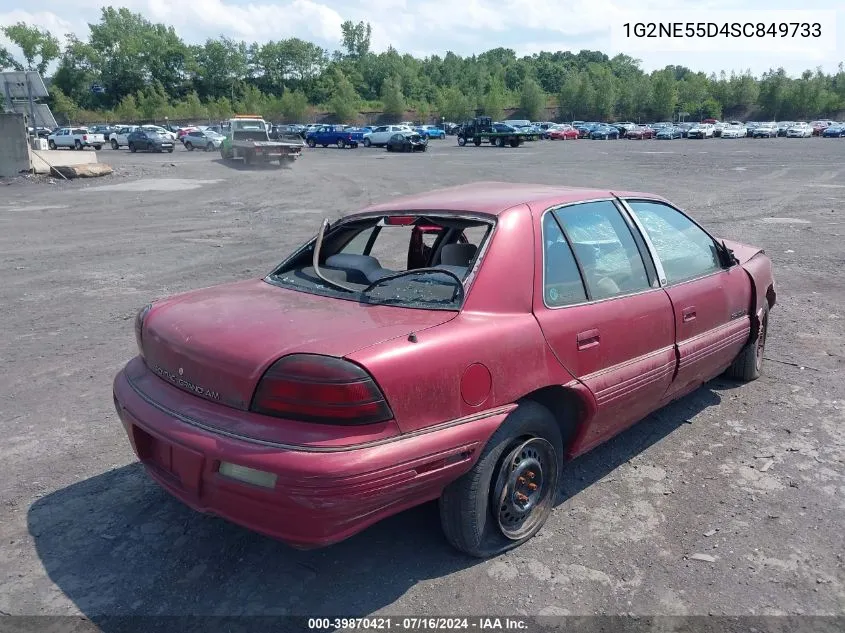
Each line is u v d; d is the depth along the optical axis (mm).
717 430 4723
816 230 13688
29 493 3984
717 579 3148
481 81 147625
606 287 3768
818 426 4750
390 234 5309
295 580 3189
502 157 42406
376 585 3145
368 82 154250
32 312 8133
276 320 3086
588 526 3592
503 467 3234
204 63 142250
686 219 4738
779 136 80188
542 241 3518
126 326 7539
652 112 124750
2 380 5859
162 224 15562
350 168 33438
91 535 3562
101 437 4738
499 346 3096
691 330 4309
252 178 27578
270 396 2721
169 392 3145
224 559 3355
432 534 3543
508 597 3049
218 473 2781
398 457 2705
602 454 4406
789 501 3791
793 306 8062
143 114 110688
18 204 19188
